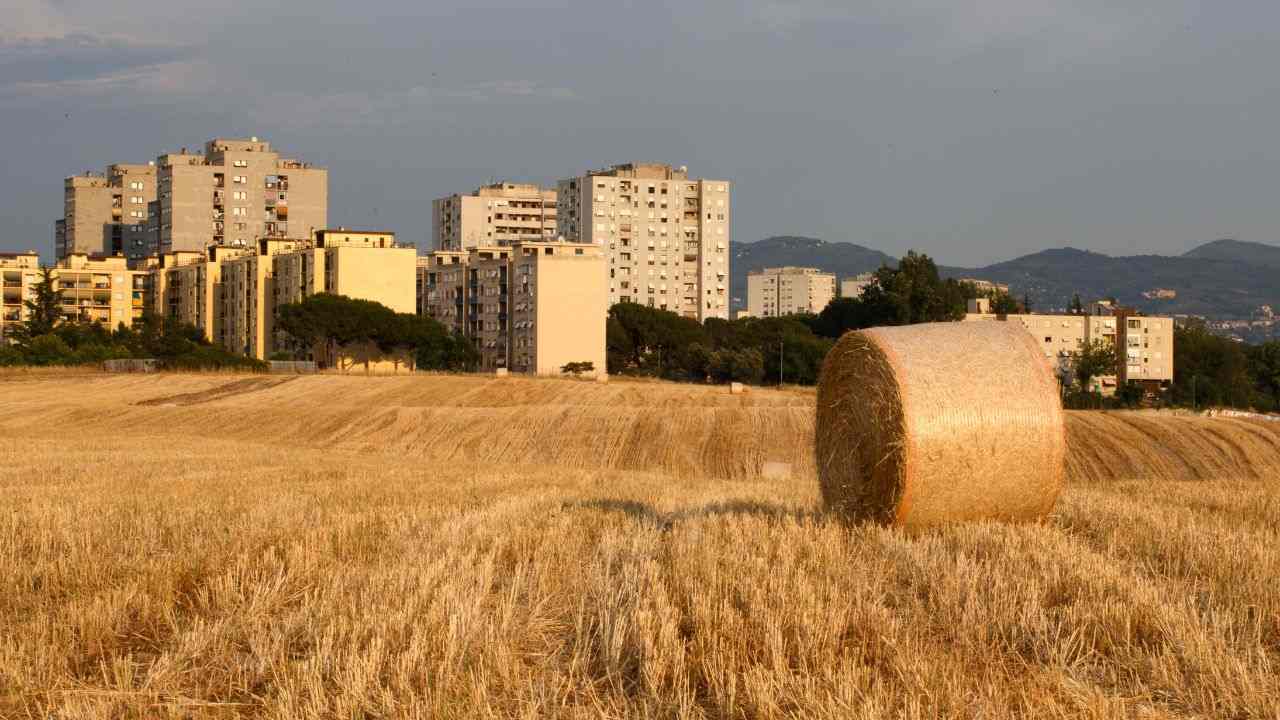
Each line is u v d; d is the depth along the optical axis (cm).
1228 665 872
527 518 1698
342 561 1320
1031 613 1012
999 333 1616
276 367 9675
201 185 17250
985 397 1560
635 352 12675
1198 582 1191
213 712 851
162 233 17500
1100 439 4103
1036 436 1562
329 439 4784
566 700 858
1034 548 1324
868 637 971
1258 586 1125
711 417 4781
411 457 3931
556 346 11750
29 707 858
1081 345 12612
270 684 890
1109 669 908
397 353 11481
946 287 13212
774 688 833
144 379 7875
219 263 14150
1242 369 13200
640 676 885
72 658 953
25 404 5981
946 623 1008
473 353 11812
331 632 959
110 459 3155
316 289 12031
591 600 1104
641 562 1227
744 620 995
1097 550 1395
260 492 2139
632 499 2084
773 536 1411
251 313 13188
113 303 15075
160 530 1541
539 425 4731
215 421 5309
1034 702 816
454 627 955
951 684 834
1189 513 1752
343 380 7662
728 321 14412
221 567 1252
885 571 1230
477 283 12975
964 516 1577
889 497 1588
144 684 891
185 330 11981
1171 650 929
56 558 1312
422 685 866
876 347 1622
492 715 809
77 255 15012
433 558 1280
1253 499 2022
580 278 11825
